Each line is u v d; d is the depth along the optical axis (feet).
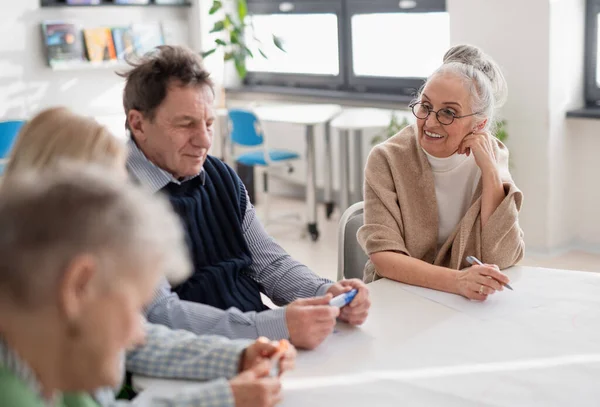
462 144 6.68
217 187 6.26
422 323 5.40
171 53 5.69
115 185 2.56
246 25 19.06
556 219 14.32
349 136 17.57
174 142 5.70
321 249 15.62
